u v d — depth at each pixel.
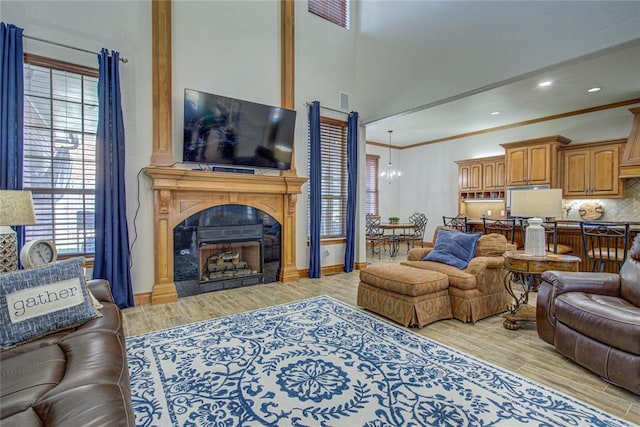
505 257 2.99
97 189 3.26
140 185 3.61
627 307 2.19
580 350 2.19
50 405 1.03
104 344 1.51
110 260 3.31
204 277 4.14
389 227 7.44
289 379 2.08
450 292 3.19
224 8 4.18
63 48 3.20
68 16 3.23
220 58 4.14
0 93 2.81
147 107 3.63
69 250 3.31
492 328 2.96
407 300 2.97
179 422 1.67
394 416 1.72
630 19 2.68
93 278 3.27
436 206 8.89
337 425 1.65
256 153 4.27
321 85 5.09
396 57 4.82
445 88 4.15
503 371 2.20
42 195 3.18
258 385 2.01
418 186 9.35
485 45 3.69
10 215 2.16
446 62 4.12
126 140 3.52
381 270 3.31
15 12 3.01
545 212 2.88
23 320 1.63
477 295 3.12
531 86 4.87
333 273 5.28
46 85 3.19
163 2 3.69
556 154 6.15
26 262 2.10
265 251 4.54
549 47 3.16
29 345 1.57
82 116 3.36
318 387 1.99
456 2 3.98
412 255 3.93
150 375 2.12
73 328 1.77
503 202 7.38
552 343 2.48
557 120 6.42
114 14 3.45
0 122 2.81
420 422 1.67
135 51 3.56
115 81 3.33
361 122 5.50
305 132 4.93
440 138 8.65
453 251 3.58
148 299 3.66
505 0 3.49
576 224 4.66
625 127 5.58
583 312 2.17
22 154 2.92
